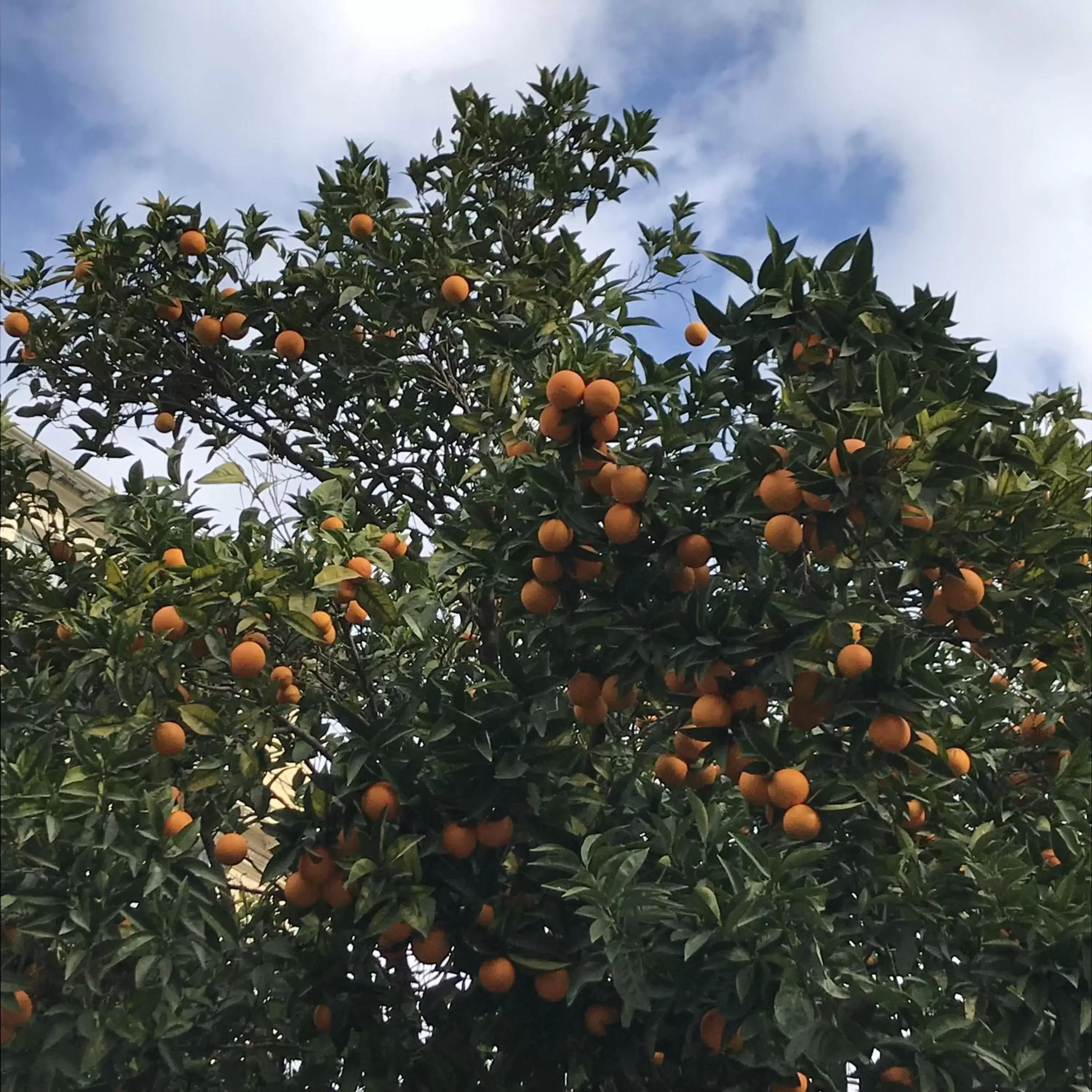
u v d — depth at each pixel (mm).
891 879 2889
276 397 4336
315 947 3041
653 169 4734
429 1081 3021
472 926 2887
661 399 3107
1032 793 3201
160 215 4156
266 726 3002
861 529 2705
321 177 4191
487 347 3744
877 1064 2855
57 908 2613
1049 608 2838
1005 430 2869
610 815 3078
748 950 2578
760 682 2658
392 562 3125
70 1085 2754
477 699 2871
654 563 2764
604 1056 2963
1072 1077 2660
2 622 3074
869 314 2797
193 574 2926
